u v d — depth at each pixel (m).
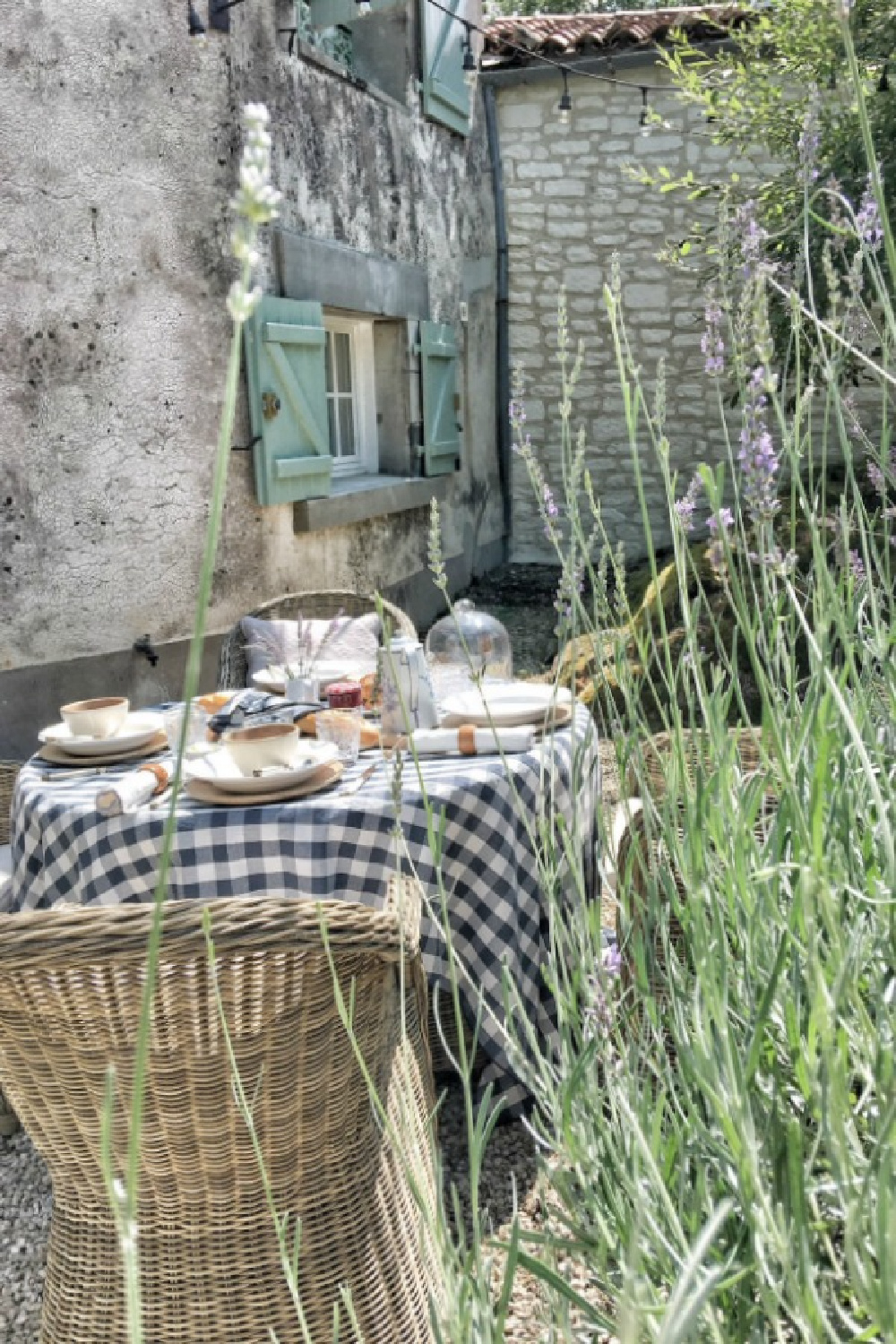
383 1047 1.65
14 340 4.20
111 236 4.55
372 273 6.54
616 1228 0.87
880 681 1.07
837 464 6.48
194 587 5.07
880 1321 0.65
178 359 4.91
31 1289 2.11
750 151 8.01
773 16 5.55
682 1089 1.00
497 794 2.29
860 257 1.07
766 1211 0.72
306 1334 0.88
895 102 5.11
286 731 2.40
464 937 2.30
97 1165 1.51
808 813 0.90
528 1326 1.72
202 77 4.95
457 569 7.99
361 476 7.11
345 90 6.26
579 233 8.38
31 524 4.30
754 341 0.90
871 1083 0.81
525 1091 2.40
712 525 0.93
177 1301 1.53
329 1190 1.59
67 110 4.34
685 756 1.09
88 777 2.59
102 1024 1.38
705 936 0.87
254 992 1.40
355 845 2.21
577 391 8.48
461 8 7.66
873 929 0.90
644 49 7.89
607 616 1.10
